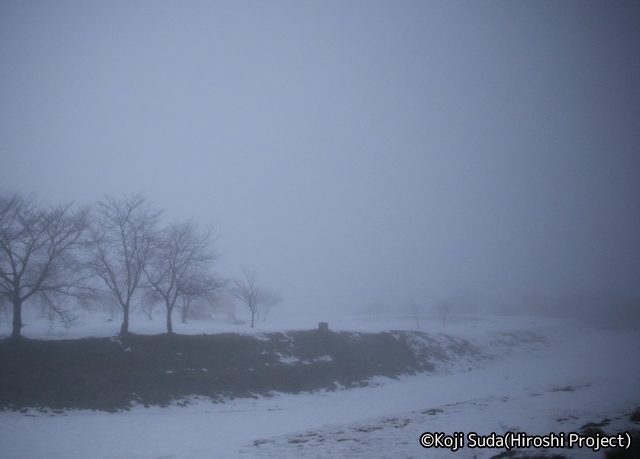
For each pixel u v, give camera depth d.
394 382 35.56
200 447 15.44
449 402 27.09
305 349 35.91
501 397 24.77
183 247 34.28
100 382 24.45
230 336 33.84
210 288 35.47
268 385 29.31
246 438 17.17
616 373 36.00
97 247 31.08
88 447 15.84
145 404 23.69
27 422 19.09
